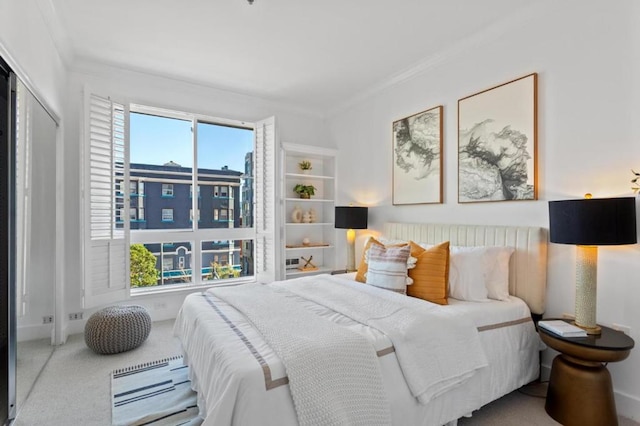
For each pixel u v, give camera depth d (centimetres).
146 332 296
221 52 310
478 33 275
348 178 444
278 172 411
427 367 168
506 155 260
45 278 271
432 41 289
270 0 233
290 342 151
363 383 145
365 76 363
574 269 223
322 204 490
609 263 206
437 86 320
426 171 329
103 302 319
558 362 196
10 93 195
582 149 219
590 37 215
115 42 292
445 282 231
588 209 181
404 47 299
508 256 246
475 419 195
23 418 193
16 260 210
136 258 377
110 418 193
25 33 206
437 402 169
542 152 240
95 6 240
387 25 264
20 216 226
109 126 327
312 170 480
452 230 294
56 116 287
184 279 401
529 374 222
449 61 307
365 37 282
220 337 164
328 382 138
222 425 123
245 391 126
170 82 374
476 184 283
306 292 245
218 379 139
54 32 265
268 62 330
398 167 362
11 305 198
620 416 198
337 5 239
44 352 265
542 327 202
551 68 234
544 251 235
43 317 268
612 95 205
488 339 204
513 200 256
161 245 390
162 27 268
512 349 213
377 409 144
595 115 212
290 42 292
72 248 323
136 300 360
